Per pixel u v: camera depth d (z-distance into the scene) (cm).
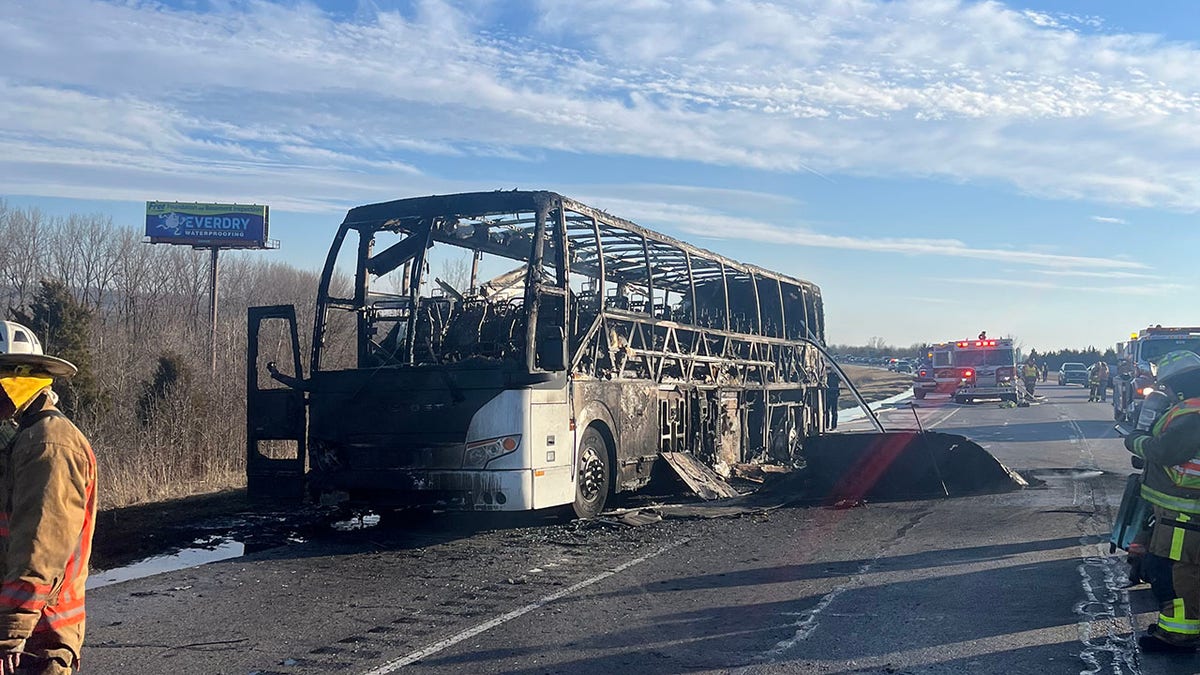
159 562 944
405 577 852
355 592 795
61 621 331
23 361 336
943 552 933
